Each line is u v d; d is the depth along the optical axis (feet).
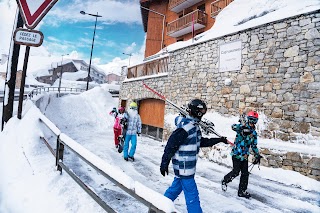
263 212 11.79
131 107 22.06
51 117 45.03
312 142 17.89
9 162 16.17
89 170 16.22
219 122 25.58
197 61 30.37
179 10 68.64
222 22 35.81
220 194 14.15
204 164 22.38
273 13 23.17
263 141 20.62
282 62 20.72
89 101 59.98
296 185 16.35
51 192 11.60
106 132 43.91
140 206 11.22
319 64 18.20
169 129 33.78
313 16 18.88
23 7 8.70
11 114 23.79
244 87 23.75
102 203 8.39
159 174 17.54
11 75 23.52
